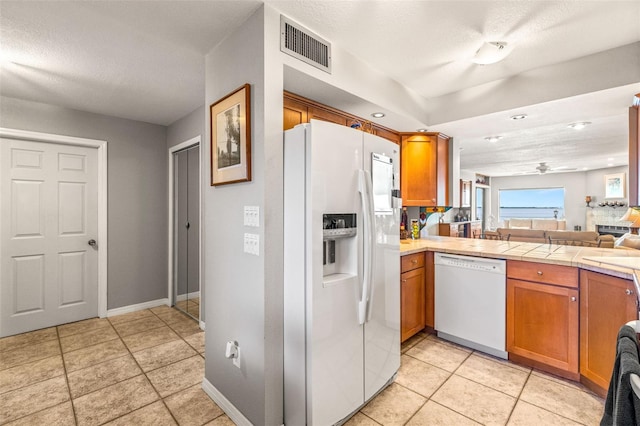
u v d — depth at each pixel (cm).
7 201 289
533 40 205
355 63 223
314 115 235
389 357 207
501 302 241
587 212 867
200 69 231
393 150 214
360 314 179
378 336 196
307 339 157
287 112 215
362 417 178
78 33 184
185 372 231
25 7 159
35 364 240
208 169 208
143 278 369
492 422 172
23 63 221
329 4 165
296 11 171
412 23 185
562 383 209
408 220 376
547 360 219
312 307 155
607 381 185
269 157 162
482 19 182
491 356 248
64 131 312
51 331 303
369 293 182
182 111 329
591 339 197
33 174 302
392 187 212
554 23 186
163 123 373
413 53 221
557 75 238
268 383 162
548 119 292
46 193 309
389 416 178
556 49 217
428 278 286
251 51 169
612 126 381
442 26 188
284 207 169
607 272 184
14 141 291
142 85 260
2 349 265
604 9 173
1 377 222
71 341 281
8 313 290
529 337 227
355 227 180
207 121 210
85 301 333
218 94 197
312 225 155
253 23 168
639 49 207
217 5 161
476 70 249
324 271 178
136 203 362
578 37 201
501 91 267
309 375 156
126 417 181
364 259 179
